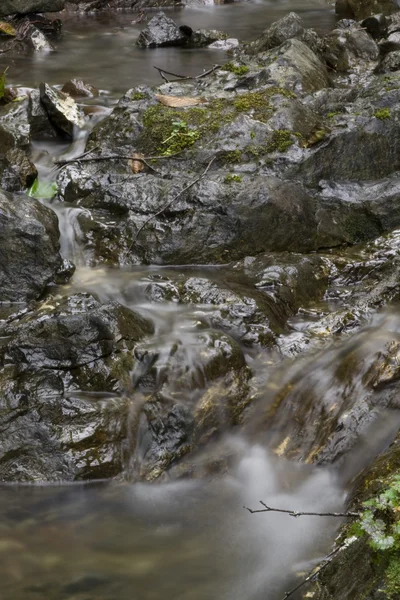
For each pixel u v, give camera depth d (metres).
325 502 4.78
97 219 7.19
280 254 6.86
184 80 10.19
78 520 4.68
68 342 5.38
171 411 5.23
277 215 6.94
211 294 6.22
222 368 5.55
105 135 8.25
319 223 7.24
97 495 4.92
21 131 8.61
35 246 6.23
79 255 6.95
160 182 7.29
